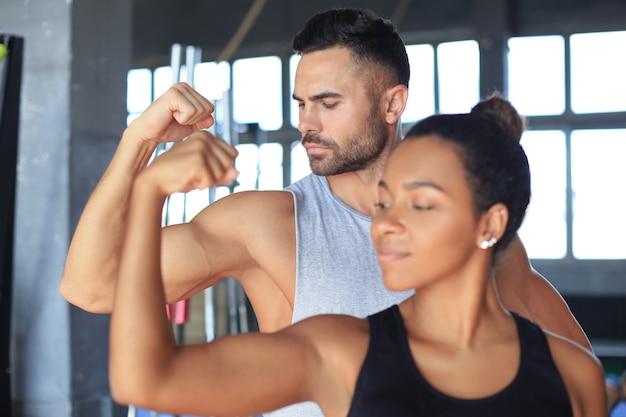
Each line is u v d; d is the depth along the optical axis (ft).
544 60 43.34
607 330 40.34
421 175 3.36
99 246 4.66
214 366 3.19
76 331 15.34
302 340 3.46
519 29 43.68
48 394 15.19
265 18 46.78
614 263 41.32
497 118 4.15
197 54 13.37
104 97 16.21
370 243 5.26
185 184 3.10
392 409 3.31
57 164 15.47
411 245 3.37
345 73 5.37
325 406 3.49
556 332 5.19
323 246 5.24
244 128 20.86
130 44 16.80
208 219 5.35
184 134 4.55
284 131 46.39
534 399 3.45
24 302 15.43
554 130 42.96
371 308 5.14
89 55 15.90
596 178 42.32
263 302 5.53
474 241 3.46
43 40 15.62
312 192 5.49
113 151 16.39
